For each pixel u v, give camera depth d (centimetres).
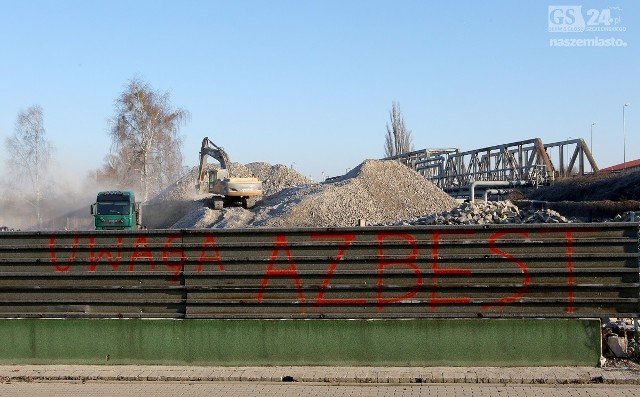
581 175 5612
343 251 1002
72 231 1052
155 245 1036
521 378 915
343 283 1002
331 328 999
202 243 1027
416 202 4653
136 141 5828
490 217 3136
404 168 5056
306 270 1006
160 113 5912
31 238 1060
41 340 1047
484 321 976
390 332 990
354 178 4797
